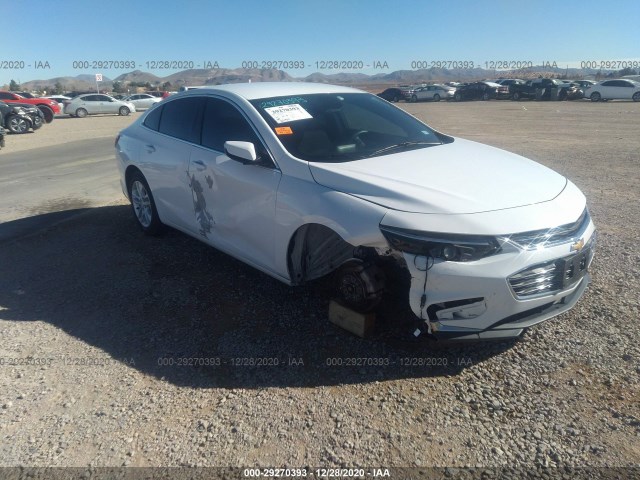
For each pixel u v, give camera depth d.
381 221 3.04
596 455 2.49
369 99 4.89
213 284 4.45
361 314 3.45
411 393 2.98
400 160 3.72
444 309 2.96
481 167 3.66
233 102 4.29
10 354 3.52
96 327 3.83
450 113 24.95
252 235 3.99
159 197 5.19
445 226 2.89
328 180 3.43
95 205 7.37
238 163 4.02
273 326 3.74
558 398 2.88
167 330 3.75
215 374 3.22
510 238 2.88
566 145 12.07
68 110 31.95
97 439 2.72
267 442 2.65
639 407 2.78
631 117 20.22
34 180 9.53
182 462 2.55
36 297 4.36
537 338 3.44
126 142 5.67
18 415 2.92
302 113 4.18
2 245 5.70
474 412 2.81
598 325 3.55
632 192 7.06
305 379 3.14
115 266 4.94
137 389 3.12
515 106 30.09
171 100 5.18
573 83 37.19
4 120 19.45
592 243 3.37
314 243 3.71
